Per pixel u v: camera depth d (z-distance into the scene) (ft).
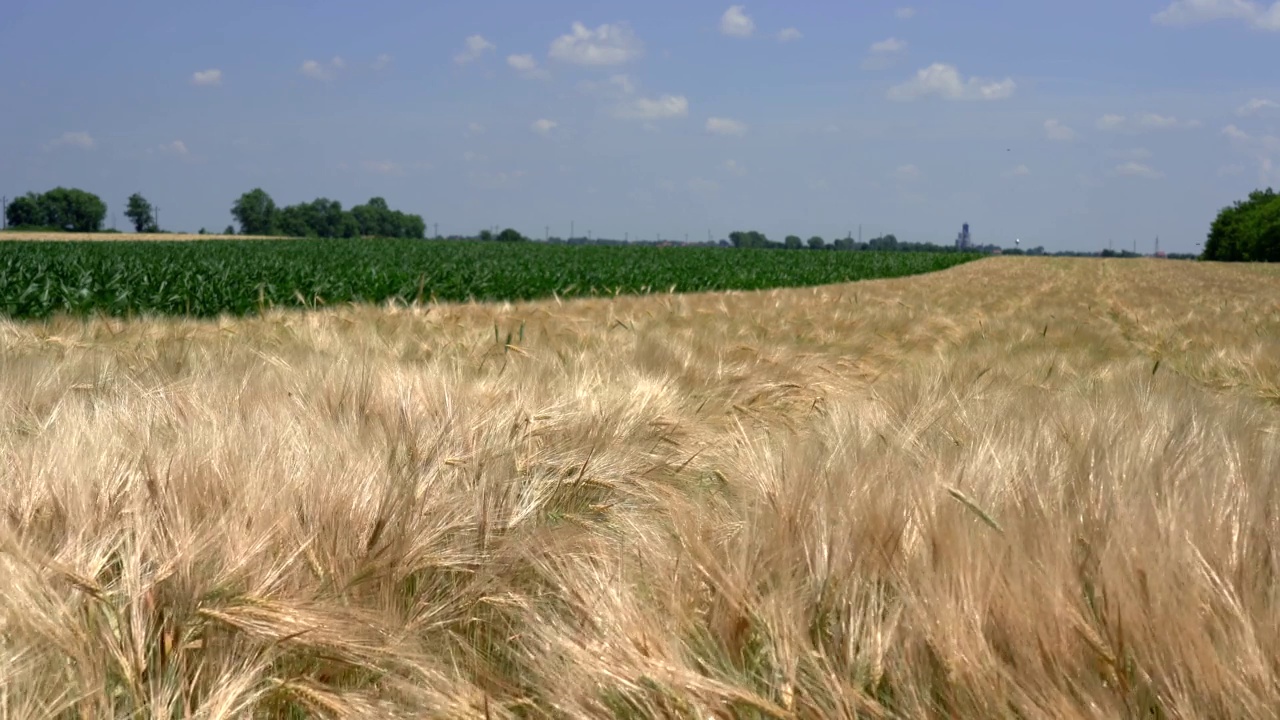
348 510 7.06
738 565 6.12
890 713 4.89
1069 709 4.44
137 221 391.65
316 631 5.74
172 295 47.34
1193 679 4.56
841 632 5.58
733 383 16.51
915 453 9.66
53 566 5.61
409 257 119.65
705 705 4.94
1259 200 390.01
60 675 5.20
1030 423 10.37
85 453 7.70
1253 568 5.68
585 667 5.21
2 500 6.83
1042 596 5.22
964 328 33.76
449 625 6.84
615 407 11.75
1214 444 9.64
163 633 5.71
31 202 374.63
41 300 40.75
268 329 23.56
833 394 17.12
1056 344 28.96
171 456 7.74
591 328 24.79
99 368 15.12
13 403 11.26
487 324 26.63
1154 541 5.65
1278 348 24.29
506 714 5.42
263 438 8.62
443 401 11.00
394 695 5.86
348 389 11.43
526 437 10.21
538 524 8.48
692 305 41.93
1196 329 35.73
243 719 5.38
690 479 10.68
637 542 7.13
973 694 4.80
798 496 7.35
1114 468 7.98
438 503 7.64
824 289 71.31
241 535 6.41
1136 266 210.79
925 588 5.41
